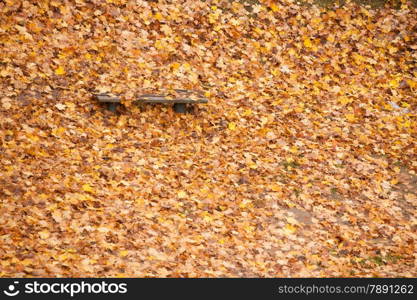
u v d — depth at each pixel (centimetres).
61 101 1116
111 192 948
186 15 1354
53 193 909
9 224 821
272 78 1305
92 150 1035
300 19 1430
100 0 1312
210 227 923
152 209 932
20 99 1088
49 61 1173
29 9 1237
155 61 1252
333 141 1180
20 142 999
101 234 846
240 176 1055
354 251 930
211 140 1134
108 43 1245
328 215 1004
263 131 1169
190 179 1023
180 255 844
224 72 1284
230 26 1371
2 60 1139
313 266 877
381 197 1070
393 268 901
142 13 1325
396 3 1511
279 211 994
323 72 1344
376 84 1345
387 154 1177
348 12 1466
